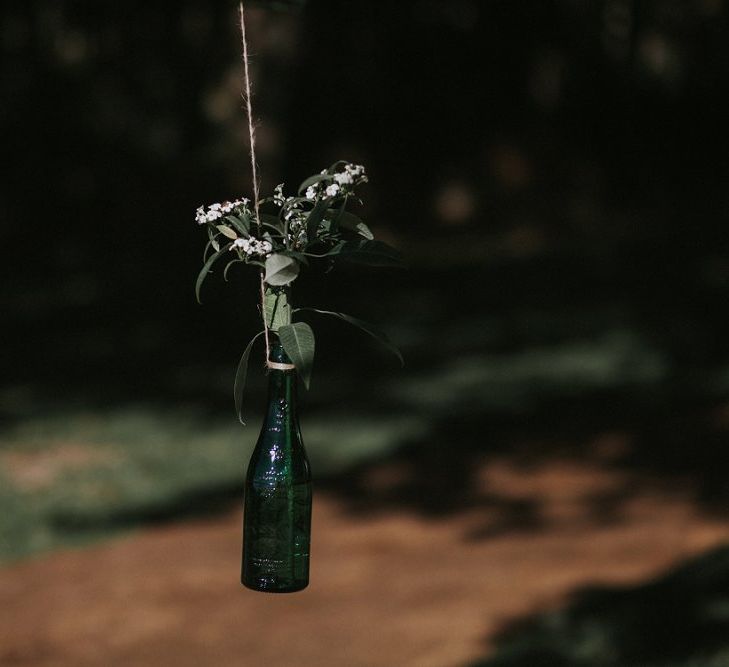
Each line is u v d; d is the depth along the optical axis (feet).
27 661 29.19
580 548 36.32
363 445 51.98
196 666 28.40
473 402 58.59
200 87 88.02
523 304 81.76
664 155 115.34
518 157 117.39
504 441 51.55
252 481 8.48
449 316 79.92
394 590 33.14
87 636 30.81
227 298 75.66
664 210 111.14
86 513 42.45
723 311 73.56
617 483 44.39
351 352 71.41
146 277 81.00
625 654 24.40
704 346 67.05
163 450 50.90
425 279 91.09
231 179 78.79
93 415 57.16
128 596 33.86
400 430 54.08
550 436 51.83
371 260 7.90
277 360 8.38
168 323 77.56
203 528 41.09
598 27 113.80
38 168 100.89
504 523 40.27
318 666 27.78
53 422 55.67
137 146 93.40
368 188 114.32
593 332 72.33
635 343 69.00
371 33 108.27
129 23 93.50
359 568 35.65
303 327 7.61
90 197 97.91
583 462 47.57
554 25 113.80
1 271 98.48
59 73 100.22
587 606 28.73
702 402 55.11
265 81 74.49
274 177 77.46
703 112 114.21
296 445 8.50
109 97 97.30
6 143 101.04
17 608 33.12
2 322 81.87
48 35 100.99
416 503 43.42
